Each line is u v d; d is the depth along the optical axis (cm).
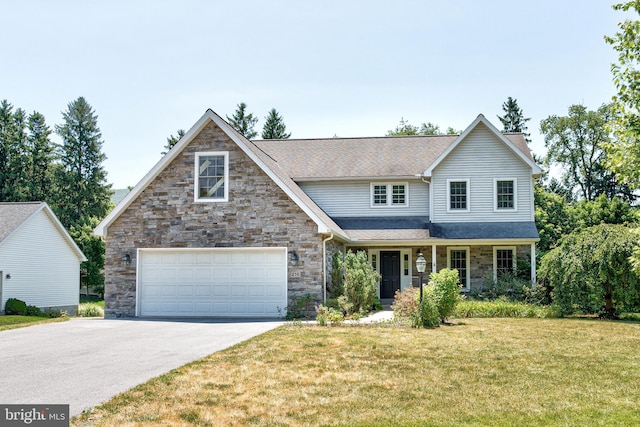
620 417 739
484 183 2423
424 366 1031
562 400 819
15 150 5553
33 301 3022
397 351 1170
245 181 1906
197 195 1927
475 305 1925
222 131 1928
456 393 854
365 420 729
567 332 1471
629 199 4853
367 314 1950
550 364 1054
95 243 4478
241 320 1803
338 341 1286
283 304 1870
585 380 934
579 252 1900
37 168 5644
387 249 2539
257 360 1075
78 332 1510
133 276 1953
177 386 883
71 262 3375
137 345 1260
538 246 3731
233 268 1914
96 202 5947
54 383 900
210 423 718
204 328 1559
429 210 2478
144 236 1948
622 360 1092
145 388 868
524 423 718
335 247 2164
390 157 2638
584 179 5034
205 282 1925
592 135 4969
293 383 905
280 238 1880
